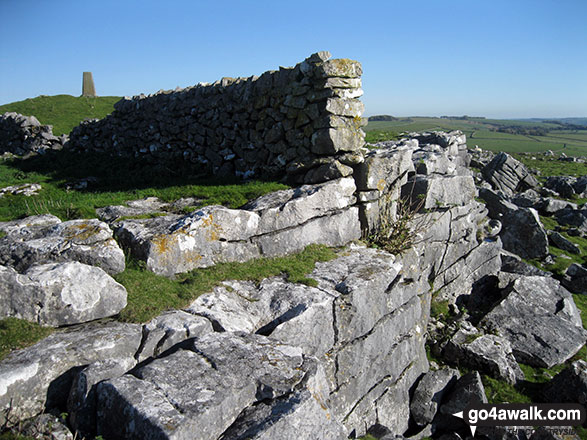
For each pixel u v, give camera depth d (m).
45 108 32.72
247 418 4.75
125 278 7.11
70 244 7.04
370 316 8.37
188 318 6.29
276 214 9.22
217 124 14.41
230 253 8.57
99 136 20.06
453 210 14.47
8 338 5.32
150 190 12.81
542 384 10.95
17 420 4.81
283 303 7.42
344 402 7.79
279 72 12.32
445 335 12.32
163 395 4.70
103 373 5.07
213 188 12.17
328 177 11.08
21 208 11.53
